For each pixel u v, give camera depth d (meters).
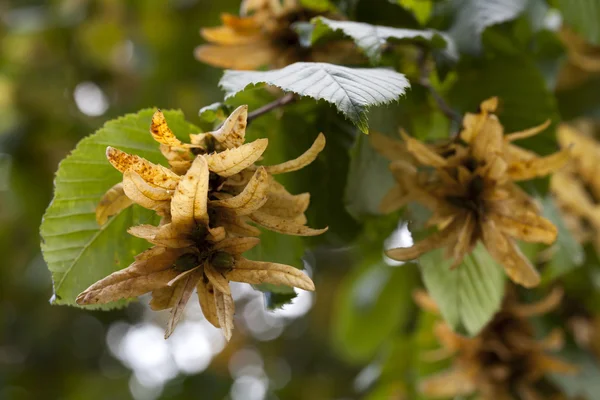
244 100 0.62
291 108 0.63
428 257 0.65
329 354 1.48
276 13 0.64
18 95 1.10
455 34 0.67
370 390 1.04
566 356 0.76
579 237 0.76
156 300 0.55
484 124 0.60
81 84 1.18
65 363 1.34
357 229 0.66
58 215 0.59
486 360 0.72
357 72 0.58
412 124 0.66
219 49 0.64
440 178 0.61
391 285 0.95
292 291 0.63
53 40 1.19
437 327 0.72
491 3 0.68
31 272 1.20
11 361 1.31
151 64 1.15
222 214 0.56
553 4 0.73
